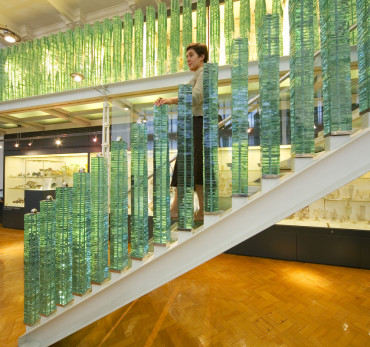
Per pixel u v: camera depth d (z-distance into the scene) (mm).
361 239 3551
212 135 1433
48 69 3900
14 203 6355
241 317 2314
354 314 2352
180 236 1500
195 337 2033
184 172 1480
